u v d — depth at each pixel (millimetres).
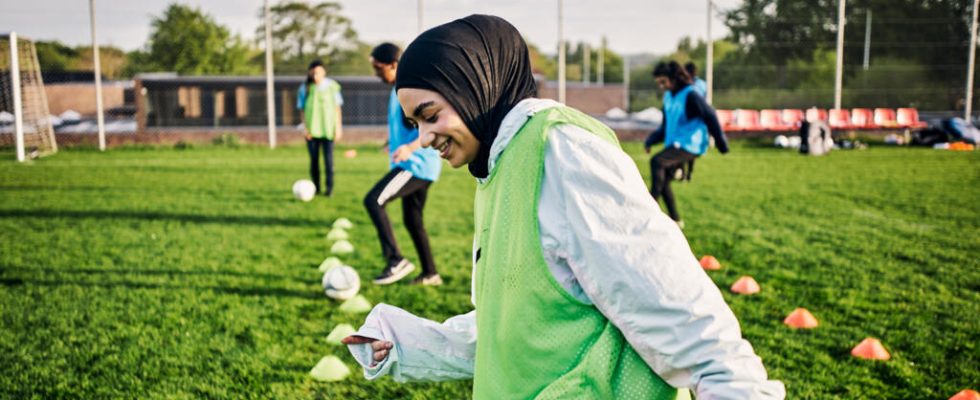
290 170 13531
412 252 6676
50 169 13523
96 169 13570
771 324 4520
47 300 5031
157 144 18812
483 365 1538
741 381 1252
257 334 4316
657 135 8062
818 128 16594
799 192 10688
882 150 17750
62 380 3664
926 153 16844
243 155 16609
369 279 5621
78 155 16516
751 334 4324
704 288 1283
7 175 12516
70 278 5633
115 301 5008
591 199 1307
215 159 15633
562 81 19656
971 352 4031
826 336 4293
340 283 4922
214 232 7535
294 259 6281
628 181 1315
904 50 26766
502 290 1454
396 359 1885
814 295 5172
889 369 3785
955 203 9586
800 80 29406
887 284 5473
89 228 7758
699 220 8344
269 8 18312
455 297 5121
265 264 6094
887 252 6613
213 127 19734
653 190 7727
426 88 1417
